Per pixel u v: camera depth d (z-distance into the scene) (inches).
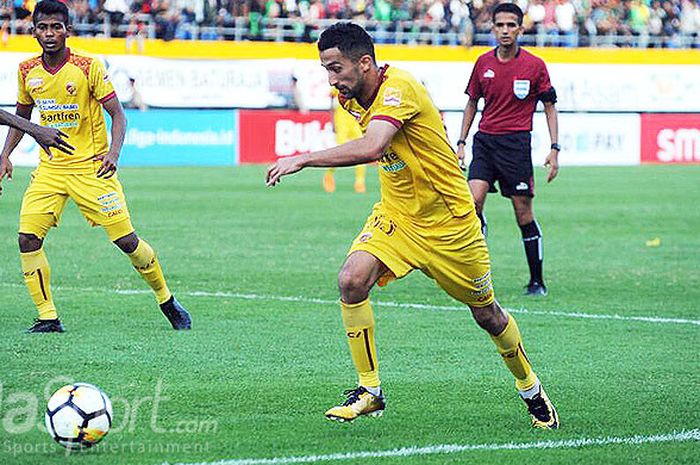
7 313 1165.1
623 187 2974.9
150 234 1932.8
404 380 880.9
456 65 3659.0
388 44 3794.3
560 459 670.5
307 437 709.9
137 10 3572.8
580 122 3730.3
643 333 1101.7
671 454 684.1
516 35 1333.7
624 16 4141.2
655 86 3816.4
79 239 1862.7
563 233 2046.0
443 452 681.0
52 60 1024.9
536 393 741.9
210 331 1076.5
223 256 1670.8
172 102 3459.6
